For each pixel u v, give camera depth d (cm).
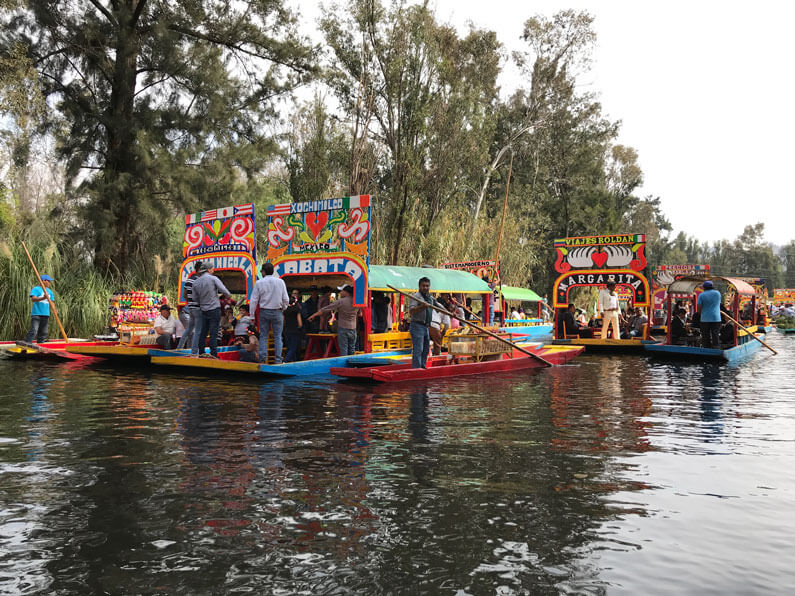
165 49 2258
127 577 310
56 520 385
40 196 2438
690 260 13462
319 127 2552
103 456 537
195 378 1098
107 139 2316
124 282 2061
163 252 2402
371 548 346
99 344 1408
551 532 371
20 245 1747
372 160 2541
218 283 1182
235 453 552
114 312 1473
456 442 604
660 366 1413
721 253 13100
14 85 1927
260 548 345
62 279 1825
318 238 1291
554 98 4462
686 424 707
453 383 1066
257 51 2584
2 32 2053
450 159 2812
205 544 350
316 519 389
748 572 320
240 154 2416
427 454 555
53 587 299
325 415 740
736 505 423
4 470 492
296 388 978
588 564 328
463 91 3027
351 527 376
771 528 381
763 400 897
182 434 628
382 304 1416
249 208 1330
